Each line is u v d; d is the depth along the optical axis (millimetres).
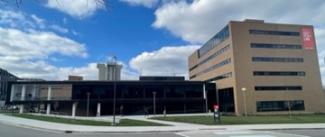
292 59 64750
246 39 63375
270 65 63312
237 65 61719
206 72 79500
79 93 61156
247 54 62688
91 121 33344
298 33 66375
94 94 61438
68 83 60969
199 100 65375
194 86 66062
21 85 63062
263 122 29938
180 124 28047
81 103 61500
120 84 62562
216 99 70375
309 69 65312
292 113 60719
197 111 65188
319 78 65312
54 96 68875
